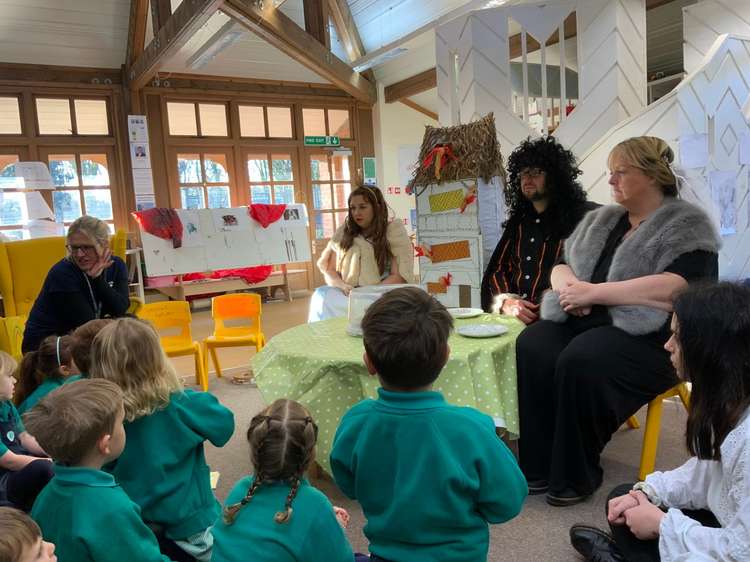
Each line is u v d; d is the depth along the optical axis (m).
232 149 8.36
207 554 1.57
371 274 3.57
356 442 1.31
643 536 1.38
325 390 2.04
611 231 2.24
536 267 2.64
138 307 3.71
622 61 3.63
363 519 2.06
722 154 3.65
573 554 1.77
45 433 1.22
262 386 2.21
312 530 1.16
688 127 3.39
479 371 2.05
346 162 9.34
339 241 3.70
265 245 7.79
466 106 3.88
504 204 3.05
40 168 6.91
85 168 7.50
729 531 1.10
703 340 1.12
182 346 3.78
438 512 1.20
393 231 3.56
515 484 1.26
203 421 1.62
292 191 8.88
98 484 1.25
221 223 7.53
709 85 3.49
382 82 9.33
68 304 2.77
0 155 7.00
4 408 2.05
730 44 3.60
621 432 2.71
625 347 1.96
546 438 2.17
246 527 1.14
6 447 1.91
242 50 8.00
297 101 8.77
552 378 2.13
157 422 1.56
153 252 7.09
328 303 3.58
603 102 3.70
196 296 8.14
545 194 2.58
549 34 3.79
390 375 1.26
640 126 3.47
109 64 7.50
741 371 1.10
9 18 6.54
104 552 1.20
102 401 1.28
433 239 3.25
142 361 1.53
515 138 3.82
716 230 1.99
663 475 1.47
